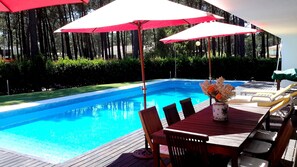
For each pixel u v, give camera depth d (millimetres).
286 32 8359
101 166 4043
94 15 3879
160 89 15203
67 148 6055
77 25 3719
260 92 7289
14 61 12500
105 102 11555
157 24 5016
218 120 3648
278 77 8172
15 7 2104
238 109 4438
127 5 3869
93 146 6215
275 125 5699
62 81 13938
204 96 12984
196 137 2562
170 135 2744
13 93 12305
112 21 3488
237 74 16438
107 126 8023
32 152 5750
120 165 4059
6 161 4391
